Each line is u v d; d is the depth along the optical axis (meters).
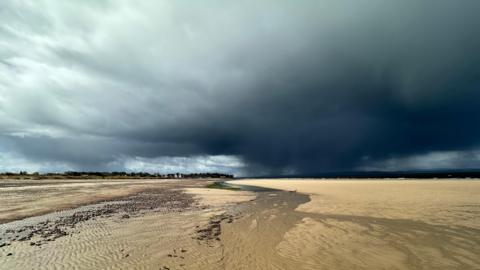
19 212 19.12
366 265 8.00
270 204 23.66
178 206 22.84
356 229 12.48
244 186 60.22
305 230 12.77
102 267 8.27
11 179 78.12
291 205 22.48
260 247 10.21
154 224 14.96
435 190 28.86
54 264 8.59
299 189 42.91
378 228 12.51
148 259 8.97
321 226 13.45
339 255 8.97
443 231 11.55
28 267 8.35
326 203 22.27
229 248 10.17
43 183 57.62
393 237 10.91
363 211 17.28
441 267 7.67
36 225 14.85
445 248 9.34
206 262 8.62
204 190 44.00
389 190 31.25
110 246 10.59
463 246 9.49
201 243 10.93
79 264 8.56
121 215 18.12
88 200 27.08
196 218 16.84
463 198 21.45
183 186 57.84
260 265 8.27
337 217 15.74
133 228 13.94
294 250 9.70
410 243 10.02
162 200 27.70
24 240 11.59
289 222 14.94
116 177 122.19
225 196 32.44
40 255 9.50
